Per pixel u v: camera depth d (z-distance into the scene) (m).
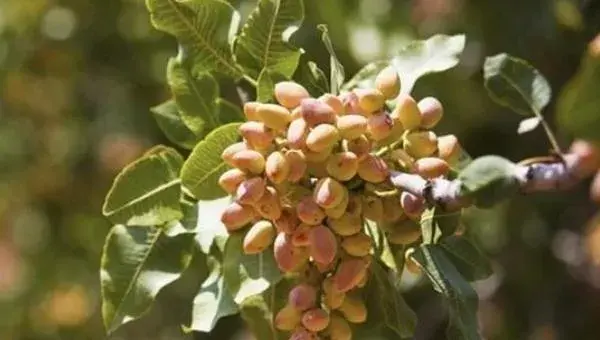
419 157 1.73
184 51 1.83
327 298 1.73
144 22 3.06
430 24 2.69
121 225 1.81
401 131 1.73
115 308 1.81
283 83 1.73
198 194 1.77
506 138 2.78
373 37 2.75
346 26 2.72
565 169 1.63
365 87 1.82
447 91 2.77
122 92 3.20
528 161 1.67
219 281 1.80
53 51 3.21
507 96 1.83
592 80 1.56
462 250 1.78
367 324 1.78
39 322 3.47
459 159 1.78
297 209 1.70
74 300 3.47
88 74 3.22
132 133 3.21
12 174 3.39
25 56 3.23
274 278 1.75
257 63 1.82
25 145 3.37
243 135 1.71
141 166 1.79
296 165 1.69
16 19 3.23
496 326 2.83
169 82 1.84
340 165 1.69
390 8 2.74
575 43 2.46
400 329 1.77
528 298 2.85
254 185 1.70
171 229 1.79
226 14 1.83
